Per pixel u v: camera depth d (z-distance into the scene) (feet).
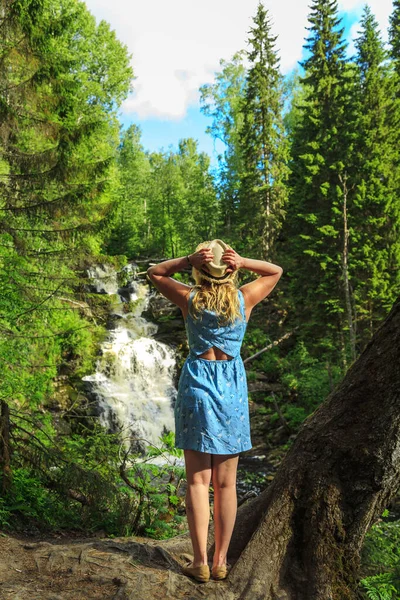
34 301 28.30
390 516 28.43
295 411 65.16
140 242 155.33
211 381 9.71
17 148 33.30
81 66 104.32
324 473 9.90
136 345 71.77
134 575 9.63
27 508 14.79
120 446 18.65
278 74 107.24
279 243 105.81
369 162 81.25
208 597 9.01
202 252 9.89
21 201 32.40
